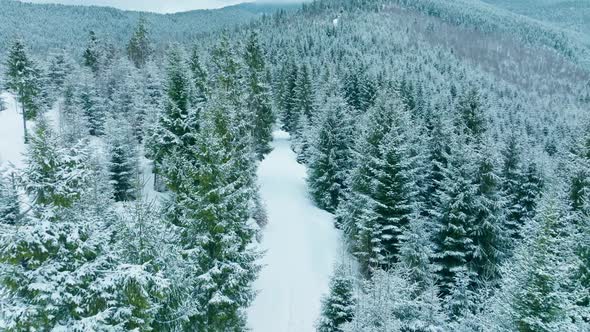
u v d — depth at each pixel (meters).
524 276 14.59
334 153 39.78
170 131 30.44
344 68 94.62
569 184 27.09
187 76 32.97
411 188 30.12
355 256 31.84
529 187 34.53
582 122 33.16
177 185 23.56
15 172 9.70
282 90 78.25
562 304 13.81
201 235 16.22
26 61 55.19
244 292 17.78
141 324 10.33
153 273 12.46
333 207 40.78
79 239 9.34
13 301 8.74
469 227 25.78
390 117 33.28
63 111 54.84
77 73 74.19
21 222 9.27
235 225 17.34
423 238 23.03
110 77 74.06
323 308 21.12
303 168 55.50
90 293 9.37
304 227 36.62
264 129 41.94
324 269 31.17
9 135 56.84
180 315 13.61
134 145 40.03
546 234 14.90
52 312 8.76
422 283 21.64
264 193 43.47
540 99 188.25
